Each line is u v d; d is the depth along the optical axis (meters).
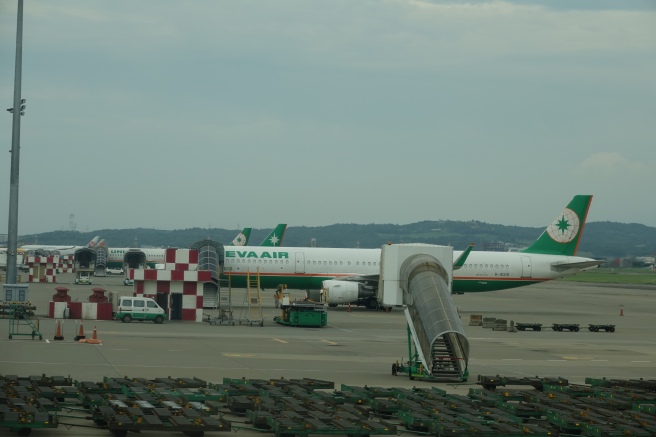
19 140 107.81
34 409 44.91
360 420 46.28
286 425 43.16
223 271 151.00
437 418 47.00
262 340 93.81
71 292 175.75
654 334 120.44
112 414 44.09
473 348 93.44
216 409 48.81
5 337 87.00
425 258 74.19
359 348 88.56
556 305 193.12
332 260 155.75
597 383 64.94
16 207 107.44
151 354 76.75
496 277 159.50
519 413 51.00
